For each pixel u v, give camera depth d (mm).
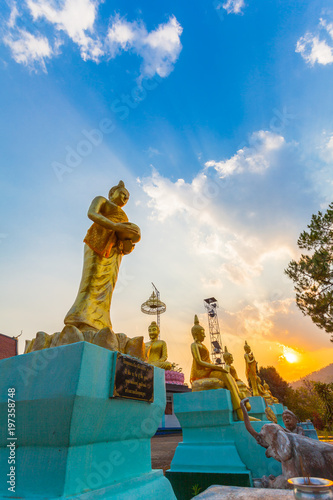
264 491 4043
